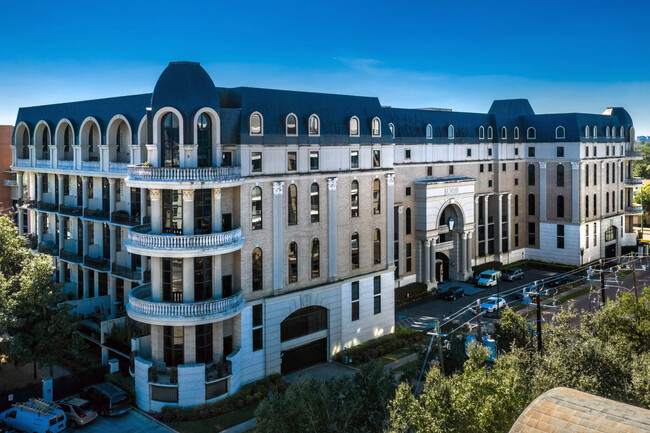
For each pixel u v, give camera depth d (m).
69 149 64.62
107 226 60.19
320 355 53.72
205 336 45.00
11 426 41.00
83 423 41.03
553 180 94.06
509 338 44.09
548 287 81.62
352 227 55.38
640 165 184.50
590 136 94.00
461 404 27.69
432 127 82.00
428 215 77.81
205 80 44.47
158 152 44.25
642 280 84.88
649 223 135.12
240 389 45.31
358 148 55.69
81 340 48.28
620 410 18.83
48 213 68.50
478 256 89.44
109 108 58.53
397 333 59.56
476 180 88.56
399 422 28.16
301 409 31.33
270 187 48.16
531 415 19.53
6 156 88.06
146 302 43.62
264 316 47.94
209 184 43.31
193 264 44.03
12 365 52.72
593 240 96.12
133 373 45.41
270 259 48.50
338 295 54.06
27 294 45.53
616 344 39.50
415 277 79.00
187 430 40.53
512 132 94.06
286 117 48.97
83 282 63.75
